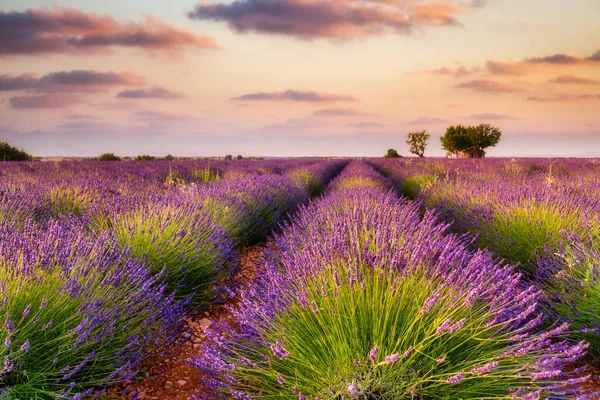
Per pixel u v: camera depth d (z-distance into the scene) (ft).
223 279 15.58
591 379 8.84
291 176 50.96
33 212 17.57
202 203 19.63
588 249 12.48
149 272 11.75
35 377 7.37
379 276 8.53
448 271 9.63
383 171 82.48
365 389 6.63
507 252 16.49
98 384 7.96
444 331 6.53
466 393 6.66
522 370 6.99
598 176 36.96
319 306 8.14
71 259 10.30
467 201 23.39
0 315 7.63
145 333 10.05
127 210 16.25
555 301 11.05
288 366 7.56
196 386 9.03
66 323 8.38
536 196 19.79
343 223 12.56
